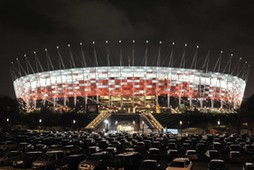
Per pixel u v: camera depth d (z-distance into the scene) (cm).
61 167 3709
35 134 9025
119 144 6234
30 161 4203
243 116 13062
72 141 6562
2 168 4200
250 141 7719
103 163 3744
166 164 4591
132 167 3662
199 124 14938
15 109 14288
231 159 4891
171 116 16725
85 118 15762
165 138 8062
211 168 3656
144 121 16000
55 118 14725
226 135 10188
